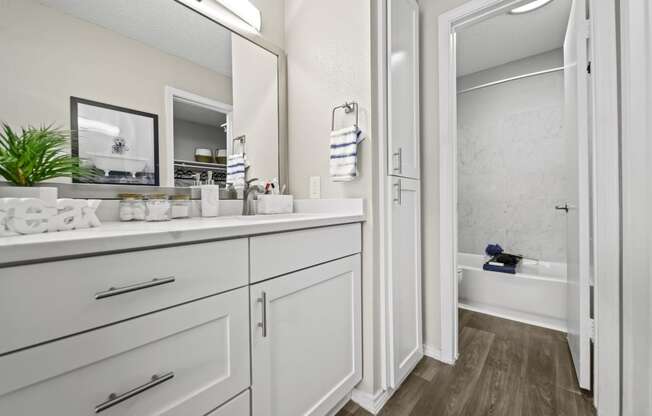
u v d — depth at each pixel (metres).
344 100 1.34
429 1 1.64
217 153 1.31
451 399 1.27
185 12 1.20
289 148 1.60
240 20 1.38
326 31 1.41
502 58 2.69
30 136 0.77
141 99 1.07
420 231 1.62
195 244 0.67
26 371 0.45
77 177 0.92
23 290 0.45
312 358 1.01
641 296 1.00
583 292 1.30
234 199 1.38
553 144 2.56
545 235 2.61
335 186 1.38
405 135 1.44
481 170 2.97
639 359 1.01
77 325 0.50
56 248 0.47
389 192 1.29
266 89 1.50
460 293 2.37
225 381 0.73
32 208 0.59
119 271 0.55
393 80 1.32
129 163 1.04
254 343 0.81
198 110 1.24
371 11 1.24
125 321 0.56
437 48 1.61
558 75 2.53
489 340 1.80
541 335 1.85
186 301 0.65
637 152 0.99
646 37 0.95
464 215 3.09
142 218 1.01
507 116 2.80
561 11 2.01
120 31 1.02
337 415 1.19
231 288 0.75
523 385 1.35
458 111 3.12
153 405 0.60
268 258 0.85
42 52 0.85
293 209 1.52
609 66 1.12
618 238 1.12
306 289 0.99
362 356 1.25
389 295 1.27
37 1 0.84
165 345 0.62
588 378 1.30
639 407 1.01
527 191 2.70
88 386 0.52
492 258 2.58
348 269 1.17
